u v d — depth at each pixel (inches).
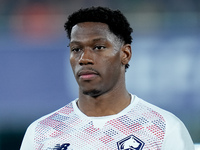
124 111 298.0
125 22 305.7
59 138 291.9
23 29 997.2
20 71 908.6
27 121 909.2
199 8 1080.2
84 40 282.2
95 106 299.0
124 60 301.7
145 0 1099.9
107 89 291.6
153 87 860.6
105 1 1122.0
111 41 286.5
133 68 871.1
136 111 299.0
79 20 293.4
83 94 303.4
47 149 289.3
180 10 1082.7
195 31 947.3
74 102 317.1
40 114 900.0
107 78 285.3
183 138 285.7
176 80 864.9
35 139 299.4
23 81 903.1
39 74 905.5
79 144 285.6
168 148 278.8
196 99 859.4
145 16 1026.1
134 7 1103.6
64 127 297.9
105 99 296.7
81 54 282.8
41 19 1021.8
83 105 304.5
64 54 924.0
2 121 907.4
